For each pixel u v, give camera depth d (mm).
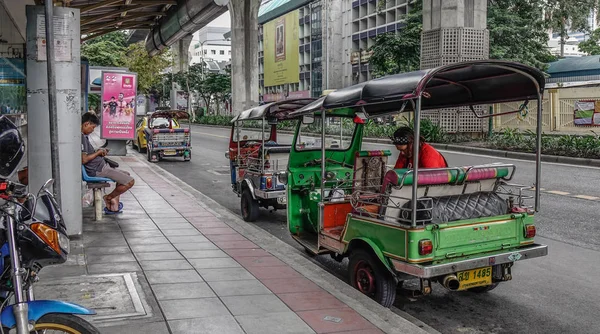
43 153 7133
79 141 7324
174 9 15172
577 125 24922
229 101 72375
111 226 8500
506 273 5383
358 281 5625
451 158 17766
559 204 10148
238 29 42156
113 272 5965
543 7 29609
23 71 8383
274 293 5352
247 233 8133
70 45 7109
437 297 5953
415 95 4727
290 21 66062
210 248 7199
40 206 3238
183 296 5215
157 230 8273
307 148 7855
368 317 4742
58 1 8523
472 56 22078
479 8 22281
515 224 5355
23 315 2979
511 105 26906
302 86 65375
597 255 7160
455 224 4980
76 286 5395
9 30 8719
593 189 11555
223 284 5621
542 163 16125
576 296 5828
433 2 22344
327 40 55656
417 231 4809
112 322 4484
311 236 7668
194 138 32156
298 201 7812
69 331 3059
